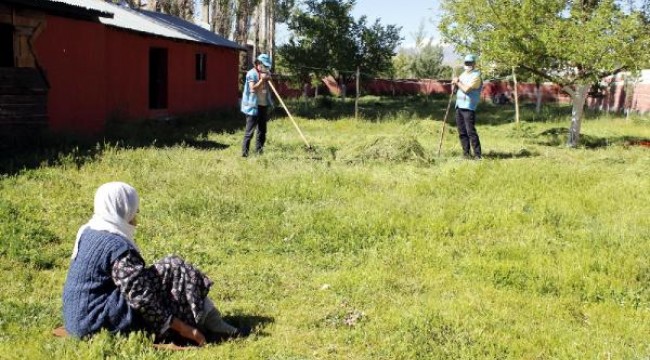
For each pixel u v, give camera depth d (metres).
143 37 17.89
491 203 8.63
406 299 5.34
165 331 4.20
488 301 5.34
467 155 12.70
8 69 11.34
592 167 11.66
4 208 7.12
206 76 22.75
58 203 7.79
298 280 5.79
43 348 4.05
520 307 5.28
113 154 10.98
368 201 8.62
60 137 11.89
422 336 4.53
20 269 5.70
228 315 4.89
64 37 13.43
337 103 33.12
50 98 13.10
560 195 9.23
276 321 4.82
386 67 37.66
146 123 16.59
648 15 15.01
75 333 4.14
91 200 8.05
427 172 10.80
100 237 4.06
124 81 16.92
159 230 7.04
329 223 7.50
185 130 16.58
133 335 4.10
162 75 19.92
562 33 14.91
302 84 36.16
